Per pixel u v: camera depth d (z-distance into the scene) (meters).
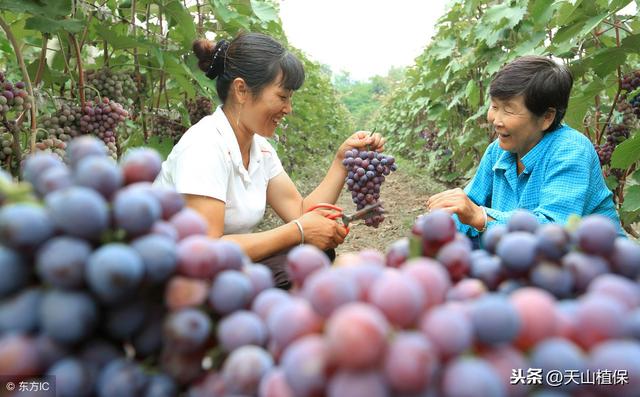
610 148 3.40
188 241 0.77
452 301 0.74
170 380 0.74
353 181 2.39
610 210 2.41
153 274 0.72
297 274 0.80
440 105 7.40
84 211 0.68
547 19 3.77
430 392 0.56
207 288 0.77
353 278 0.66
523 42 4.40
